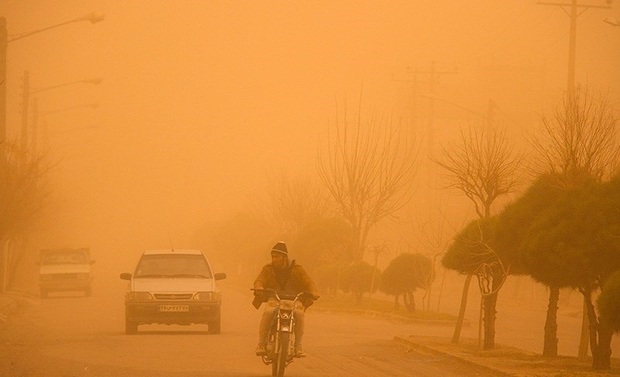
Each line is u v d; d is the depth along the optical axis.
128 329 49.19
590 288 34.22
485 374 33.59
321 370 33.16
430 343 45.59
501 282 40.41
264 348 30.19
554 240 32.81
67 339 44.69
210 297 49.22
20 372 30.45
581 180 36.47
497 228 38.28
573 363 36.22
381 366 35.41
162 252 52.31
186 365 33.50
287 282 30.77
